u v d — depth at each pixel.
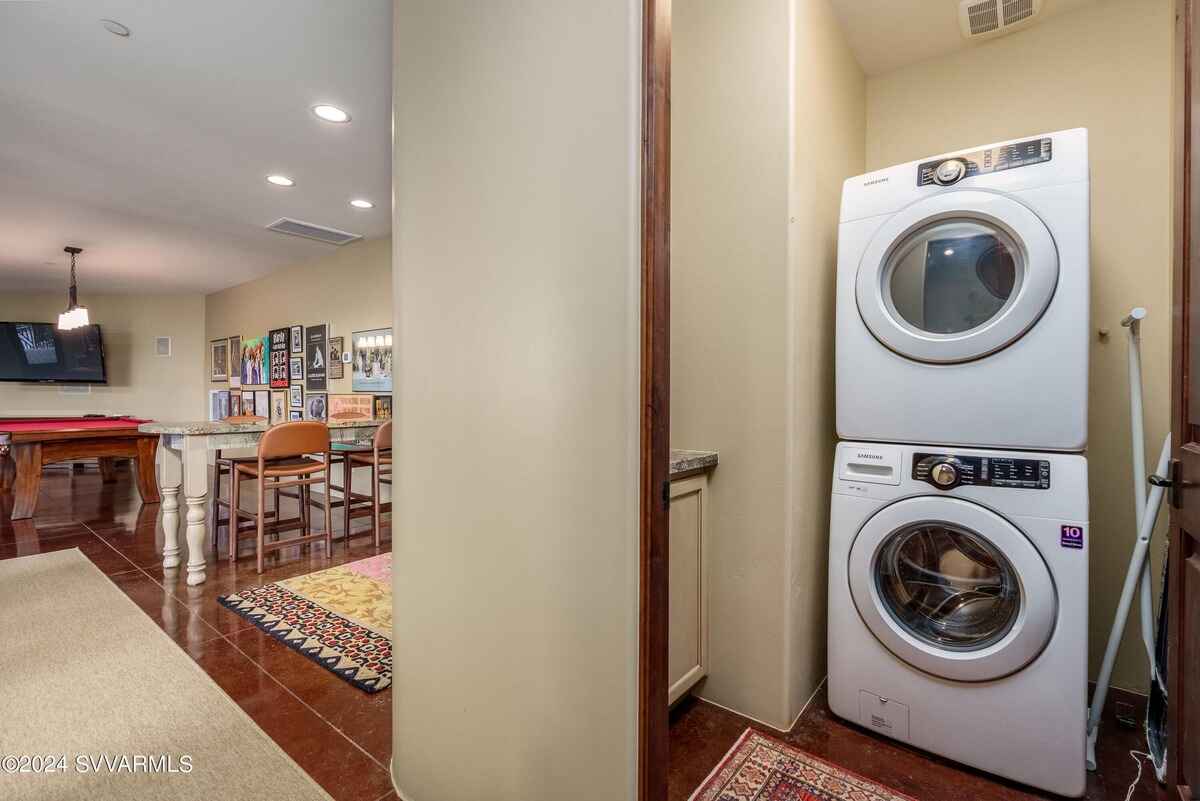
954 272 1.57
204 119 2.91
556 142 1.08
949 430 1.53
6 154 3.31
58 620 2.45
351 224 4.61
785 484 1.67
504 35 1.16
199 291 7.66
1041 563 1.38
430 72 1.32
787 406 1.66
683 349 1.89
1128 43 1.90
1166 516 1.84
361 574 3.13
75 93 2.66
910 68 2.29
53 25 2.17
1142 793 1.41
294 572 3.18
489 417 1.19
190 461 2.98
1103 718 1.75
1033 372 1.41
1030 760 1.40
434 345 1.31
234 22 2.16
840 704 1.70
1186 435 1.06
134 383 7.81
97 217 4.43
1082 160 1.37
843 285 1.71
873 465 1.64
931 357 1.54
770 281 1.69
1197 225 0.98
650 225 0.98
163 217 4.43
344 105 2.78
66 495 5.45
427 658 1.33
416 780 1.35
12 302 7.33
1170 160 1.84
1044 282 1.39
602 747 1.01
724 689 1.80
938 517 1.51
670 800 1.38
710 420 1.82
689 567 1.72
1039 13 1.99
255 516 3.86
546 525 1.09
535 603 1.11
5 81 2.55
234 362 7.29
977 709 1.47
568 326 1.06
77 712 1.75
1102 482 1.93
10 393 7.34
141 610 2.58
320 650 2.19
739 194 1.75
